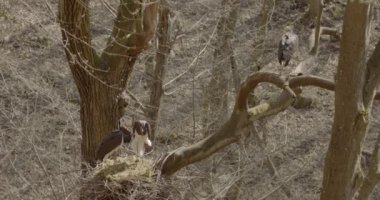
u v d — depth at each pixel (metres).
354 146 7.47
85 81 12.01
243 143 14.39
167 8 14.81
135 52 12.09
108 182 9.30
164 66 15.35
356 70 7.12
